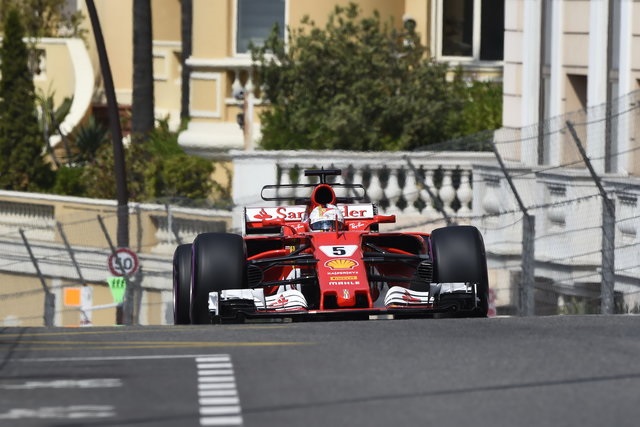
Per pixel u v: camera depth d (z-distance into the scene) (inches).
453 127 3484.3
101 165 4148.6
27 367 1258.0
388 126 3462.1
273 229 1851.6
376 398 1090.1
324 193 1782.7
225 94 3973.9
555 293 2637.8
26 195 3841.0
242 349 1341.0
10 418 1034.1
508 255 2728.8
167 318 3385.8
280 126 3558.1
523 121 3110.2
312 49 3486.7
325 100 3508.9
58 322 3695.9
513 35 3171.8
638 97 2672.2
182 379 1181.1
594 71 2842.0
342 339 1396.4
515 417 1019.9
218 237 1658.5
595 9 2837.1
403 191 3164.4
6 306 3826.3
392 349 1314.0
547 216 2659.9
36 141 4475.9
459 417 1021.8
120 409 1064.2
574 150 2773.1
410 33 3555.6
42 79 5319.9
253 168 3196.4
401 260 1668.3
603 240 2215.8
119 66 5561.0
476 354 1277.1
